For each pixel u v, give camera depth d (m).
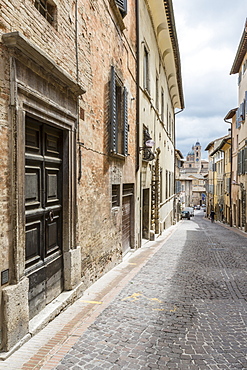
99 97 7.15
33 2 4.16
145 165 13.74
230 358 3.84
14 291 3.73
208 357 3.86
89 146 6.55
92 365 3.60
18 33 3.51
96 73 6.91
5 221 3.66
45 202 4.89
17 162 3.79
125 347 4.06
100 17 7.11
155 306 5.66
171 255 11.12
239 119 24.80
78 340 4.19
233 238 18.14
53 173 5.23
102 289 6.53
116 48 8.58
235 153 28.52
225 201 35.91
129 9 10.16
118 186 9.29
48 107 4.65
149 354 3.90
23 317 3.94
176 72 22.42
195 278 7.82
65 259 5.56
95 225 6.98
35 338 4.14
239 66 26.05
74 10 5.58
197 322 4.97
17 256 3.81
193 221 43.50
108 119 7.88
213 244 14.74
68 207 5.56
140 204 12.64
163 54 18.89
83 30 6.05
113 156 8.31
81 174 6.10
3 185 3.62
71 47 5.45
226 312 5.45
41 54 4.07
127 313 5.26
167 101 22.94
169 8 14.11
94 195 6.91
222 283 7.39
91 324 4.73
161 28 15.92
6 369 3.39
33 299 4.50
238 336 4.48
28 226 4.35
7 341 3.63
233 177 29.73
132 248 11.50
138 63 11.36
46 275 4.90
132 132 10.95
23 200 3.95
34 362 3.56
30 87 4.10
